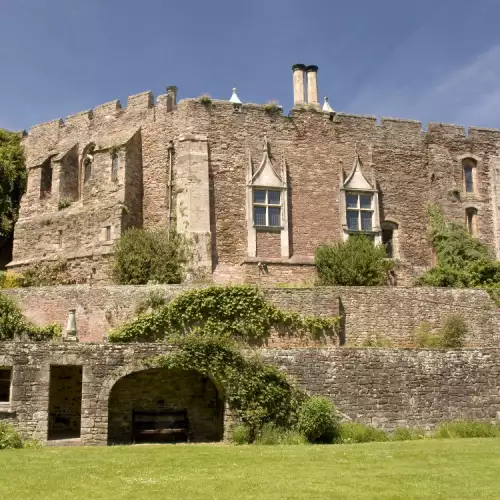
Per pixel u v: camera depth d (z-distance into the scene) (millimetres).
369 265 28453
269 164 31250
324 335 23859
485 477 13078
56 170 33719
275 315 23578
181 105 31234
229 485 12375
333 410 19031
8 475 13180
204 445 18234
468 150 34781
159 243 27891
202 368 19219
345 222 31688
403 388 20312
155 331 22938
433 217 33281
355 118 33125
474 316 25781
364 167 32719
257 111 31719
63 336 23000
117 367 18797
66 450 16703
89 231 31047
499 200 34750
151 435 20141
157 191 31406
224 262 29922
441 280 29953
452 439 18781
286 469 13945
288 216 31016
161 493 11758
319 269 29672
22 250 33062
